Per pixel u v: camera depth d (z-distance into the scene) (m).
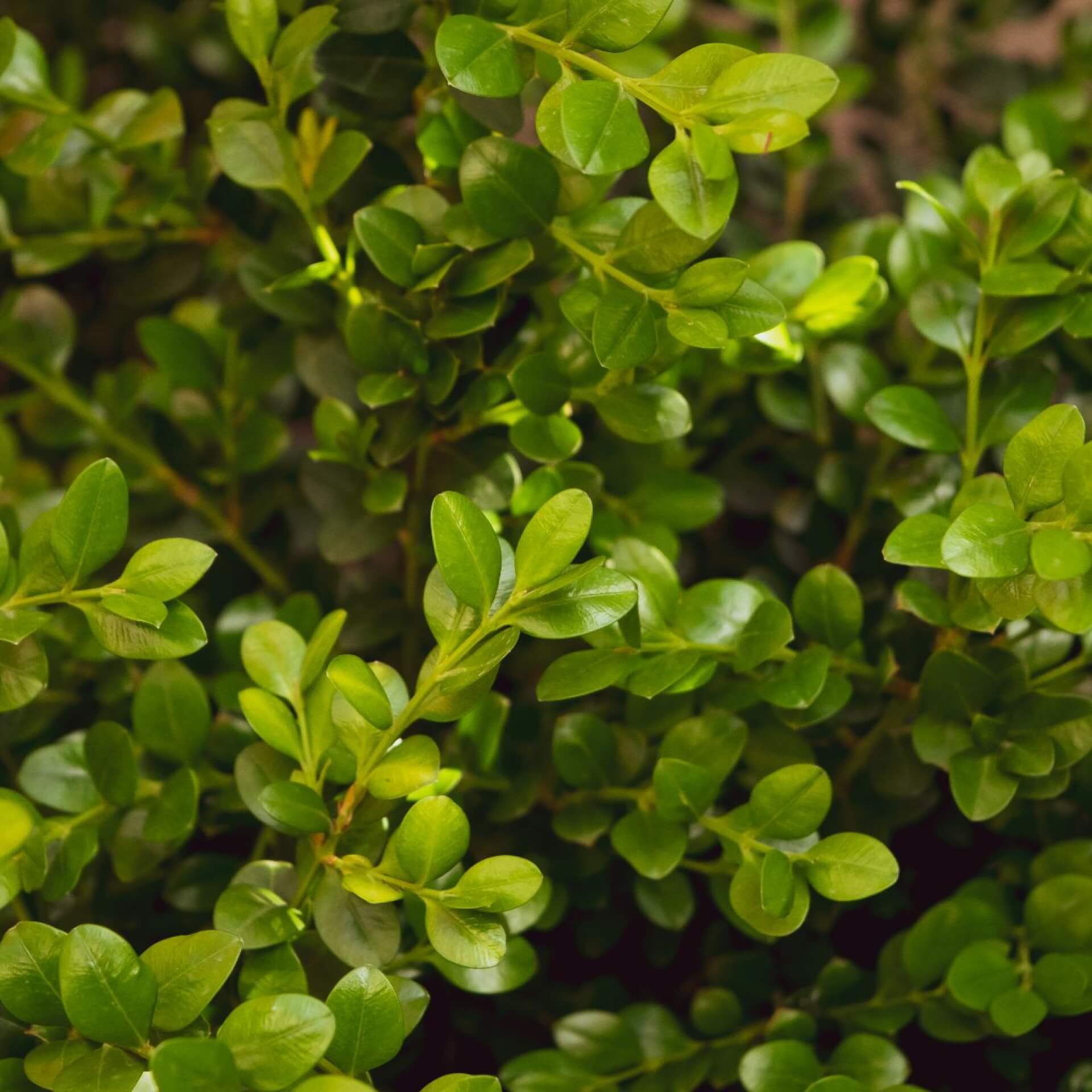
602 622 0.64
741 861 0.67
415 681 0.74
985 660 0.68
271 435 0.78
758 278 0.72
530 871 0.64
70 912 0.70
